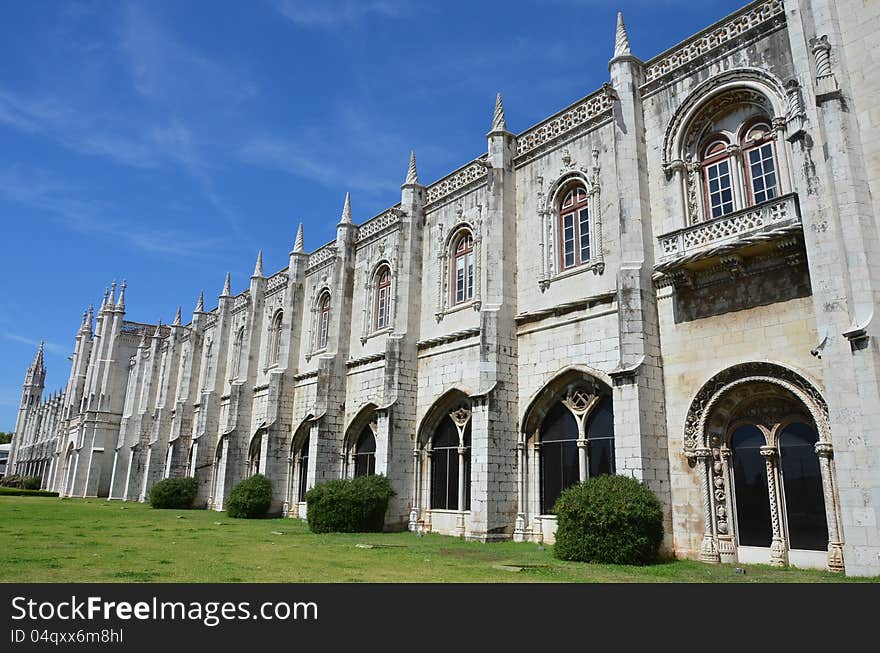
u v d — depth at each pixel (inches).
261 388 1556.3
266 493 1288.1
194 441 1724.9
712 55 705.0
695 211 705.0
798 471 585.9
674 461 663.1
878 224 524.7
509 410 852.0
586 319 790.5
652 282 713.0
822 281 534.3
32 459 3811.5
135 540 773.9
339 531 932.0
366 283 1242.0
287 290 1482.5
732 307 638.5
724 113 700.7
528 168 928.9
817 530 563.8
